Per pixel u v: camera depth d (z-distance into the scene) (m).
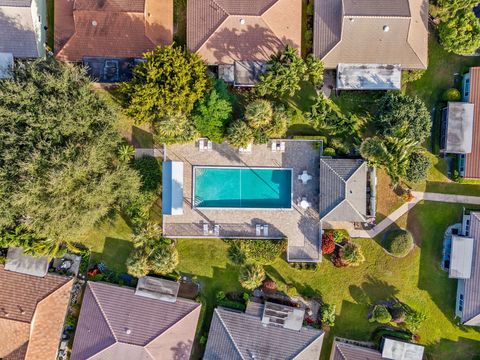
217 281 39.50
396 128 36.12
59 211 32.66
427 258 40.06
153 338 36.50
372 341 39.84
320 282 39.75
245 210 39.28
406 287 39.94
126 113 35.50
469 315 38.09
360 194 36.84
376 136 38.44
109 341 36.28
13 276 37.09
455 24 36.41
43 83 32.50
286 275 39.62
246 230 39.38
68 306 38.59
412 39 37.28
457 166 39.38
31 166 31.38
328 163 37.28
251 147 39.03
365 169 37.03
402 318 38.56
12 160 32.16
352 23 36.19
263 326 37.91
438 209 39.97
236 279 39.53
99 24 36.72
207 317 39.62
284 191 39.78
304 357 37.44
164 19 37.72
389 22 36.16
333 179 36.94
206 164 39.12
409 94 39.72
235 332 37.53
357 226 39.69
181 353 37.22
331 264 39.78
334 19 37.16
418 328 39.38
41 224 32.97
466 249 38.16
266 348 37.38
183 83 34.06
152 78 33.69
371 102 39.34
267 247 38.25
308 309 39.56
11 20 36.22
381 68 37.94
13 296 36.69
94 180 33.34
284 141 38.97
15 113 31.75
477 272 38.09
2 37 36.75
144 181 37.72
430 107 39.75
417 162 37.12
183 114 35.62
